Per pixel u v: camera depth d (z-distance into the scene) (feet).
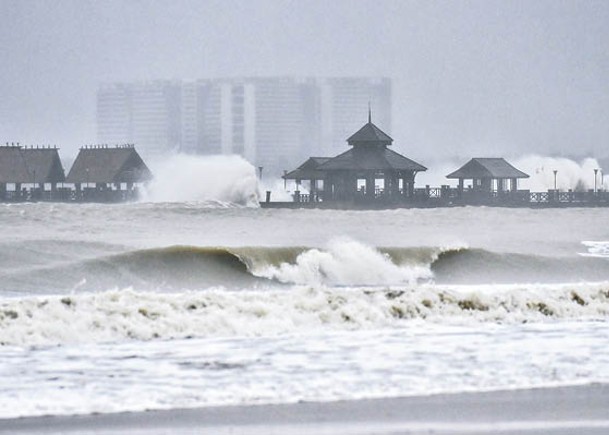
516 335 513.45
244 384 391.04
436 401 368.89
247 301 558.56
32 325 498.28
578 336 510.17
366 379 400.26
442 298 587.27
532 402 368.27
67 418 344.90
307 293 581.53
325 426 339.36
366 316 556.51
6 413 349.61
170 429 334.65
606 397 375.45
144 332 505.25
